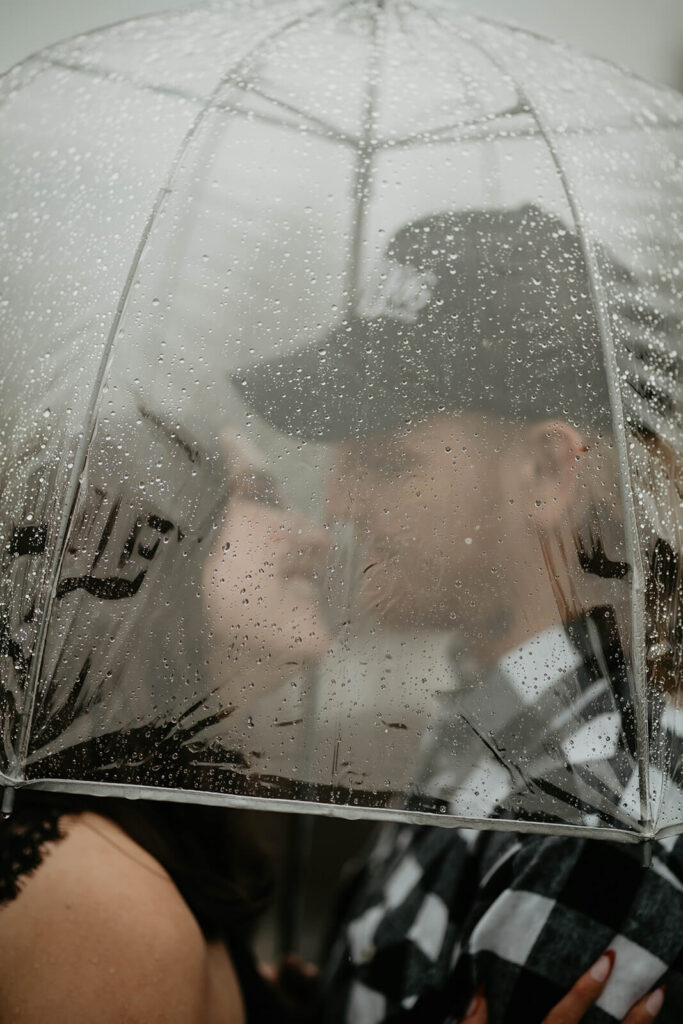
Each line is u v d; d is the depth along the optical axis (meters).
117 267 1.00
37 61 1.18
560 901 1.11
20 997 0.90
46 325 1.03
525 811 0.96
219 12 1.20
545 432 0.99
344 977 1.50
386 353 0.98
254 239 1.00
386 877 1.50
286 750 0.96
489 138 1.05
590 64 1.19
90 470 0.98
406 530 0.98
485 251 1.01
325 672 0.97
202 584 0.97
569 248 1.03
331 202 1.01
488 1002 1.12
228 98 1.05
